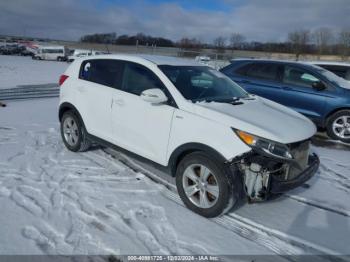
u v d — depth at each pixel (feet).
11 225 10.35
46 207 11.57
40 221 10.69
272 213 12.37
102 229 10.51
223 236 10.67
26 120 24.00
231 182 10.86
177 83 13.01
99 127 15.62
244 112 12.22
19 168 14.76
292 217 12.19
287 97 24.21
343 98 22.40
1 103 29.25
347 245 10.68
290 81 24.36
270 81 25.02
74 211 11.44
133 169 15.49
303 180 11.46
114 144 14.96
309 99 23.43
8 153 16.56
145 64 14.03
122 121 14.28
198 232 10.77
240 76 26.27
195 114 11.75
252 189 10.90
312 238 10.95
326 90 23.09
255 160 10.59
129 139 14.15
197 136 11.45
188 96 12.60
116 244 9.82
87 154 17.15
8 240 9.62
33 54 174.19
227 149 10.80
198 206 11.74
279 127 11.51
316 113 23.40
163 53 77.66
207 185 11.43
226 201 10.96
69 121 17.29
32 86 43.45
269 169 10.73
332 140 23.50
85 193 12.83
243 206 12.71
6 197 12.07
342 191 14.75
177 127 12.06
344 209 13.06
